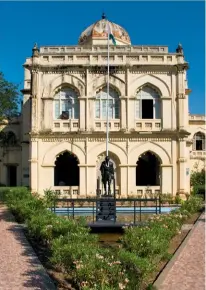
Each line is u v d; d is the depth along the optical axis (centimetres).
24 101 4047
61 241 1342
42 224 1666
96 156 3300
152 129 3338
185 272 1241
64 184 3669
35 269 1263
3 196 3177
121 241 1478
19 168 4169
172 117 3344
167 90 3359
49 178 3291
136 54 3356
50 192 2802
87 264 1055
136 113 3362
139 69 3359
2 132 4191
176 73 3372
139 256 1256
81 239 1359
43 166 3291
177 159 3325
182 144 3325
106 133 3269
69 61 3344
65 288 1102
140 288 1093
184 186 3297
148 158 3750
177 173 3319
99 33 3972
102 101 3366
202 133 4869
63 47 3466
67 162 3772
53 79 3338
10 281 1141
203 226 2094
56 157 3312
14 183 4272
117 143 3319
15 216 2386
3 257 1407
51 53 3338
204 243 1662
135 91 3350
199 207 2855
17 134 4188
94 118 3331
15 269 1261
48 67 3325
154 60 3359
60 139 3306
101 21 4059
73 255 1141
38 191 3256
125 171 3303
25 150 3975
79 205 3078
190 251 1519
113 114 3359
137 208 2931
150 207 2872
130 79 3353
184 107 3372
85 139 3309
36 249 1565
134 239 1355
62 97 3375
